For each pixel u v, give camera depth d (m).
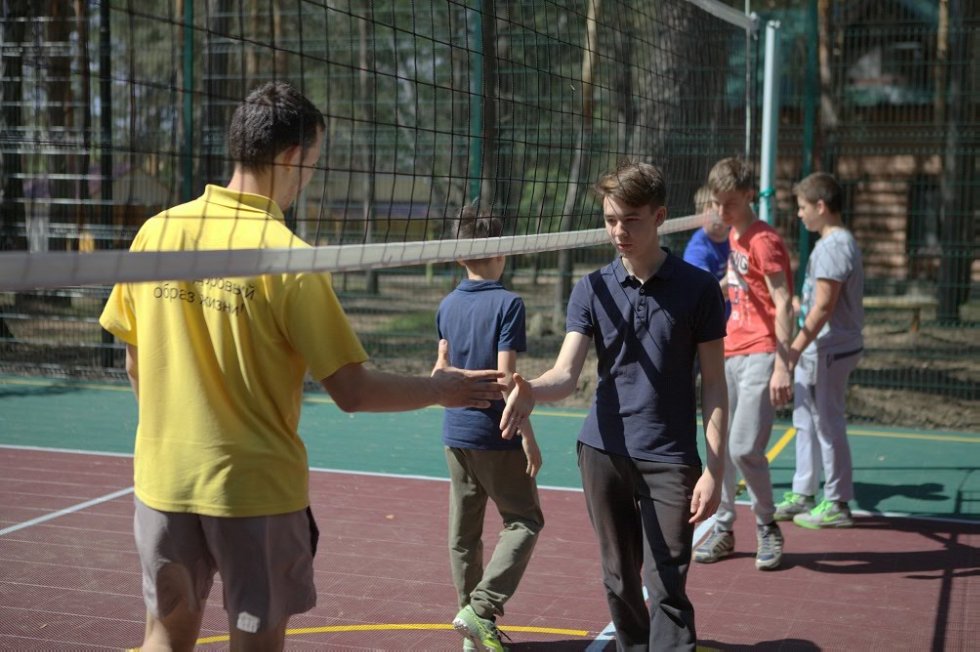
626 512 3.53
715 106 7.23
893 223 10.34
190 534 2.59
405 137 12.05
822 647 4.32
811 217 6.02
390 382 2.62
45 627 4.44
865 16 10.25
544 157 7.64
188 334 2.55
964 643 4.38
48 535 5.82
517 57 7.18
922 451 8.48
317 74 11.80
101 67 8.26
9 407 9.86
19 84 7.56
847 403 10.30
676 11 6.34
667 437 3.40
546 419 9.75
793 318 5.29
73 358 11.88
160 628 2.75
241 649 2.58
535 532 4.08
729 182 5.26
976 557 5.60
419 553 5.61
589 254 12.41
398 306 15.62
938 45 9.83
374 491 7.01
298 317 2.50
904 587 5.11
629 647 3.59
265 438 2.54
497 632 4.02
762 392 5.27
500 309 4.05
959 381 10.82
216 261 2.27
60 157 9.03
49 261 2.00
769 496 5.37
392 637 4.39
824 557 5.59
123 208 8.89
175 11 9.15
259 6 9.66
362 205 10.96
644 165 3.42
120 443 8.45
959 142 9.82
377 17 11.66
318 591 4.97
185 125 8.63
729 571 5.36
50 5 7.30
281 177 2.67
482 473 4.07
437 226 9.33
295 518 2.60
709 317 3.40
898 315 11.93
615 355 3.47
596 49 5.10
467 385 2.77
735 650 4.28
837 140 10.04
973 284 10.27
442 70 11.70
